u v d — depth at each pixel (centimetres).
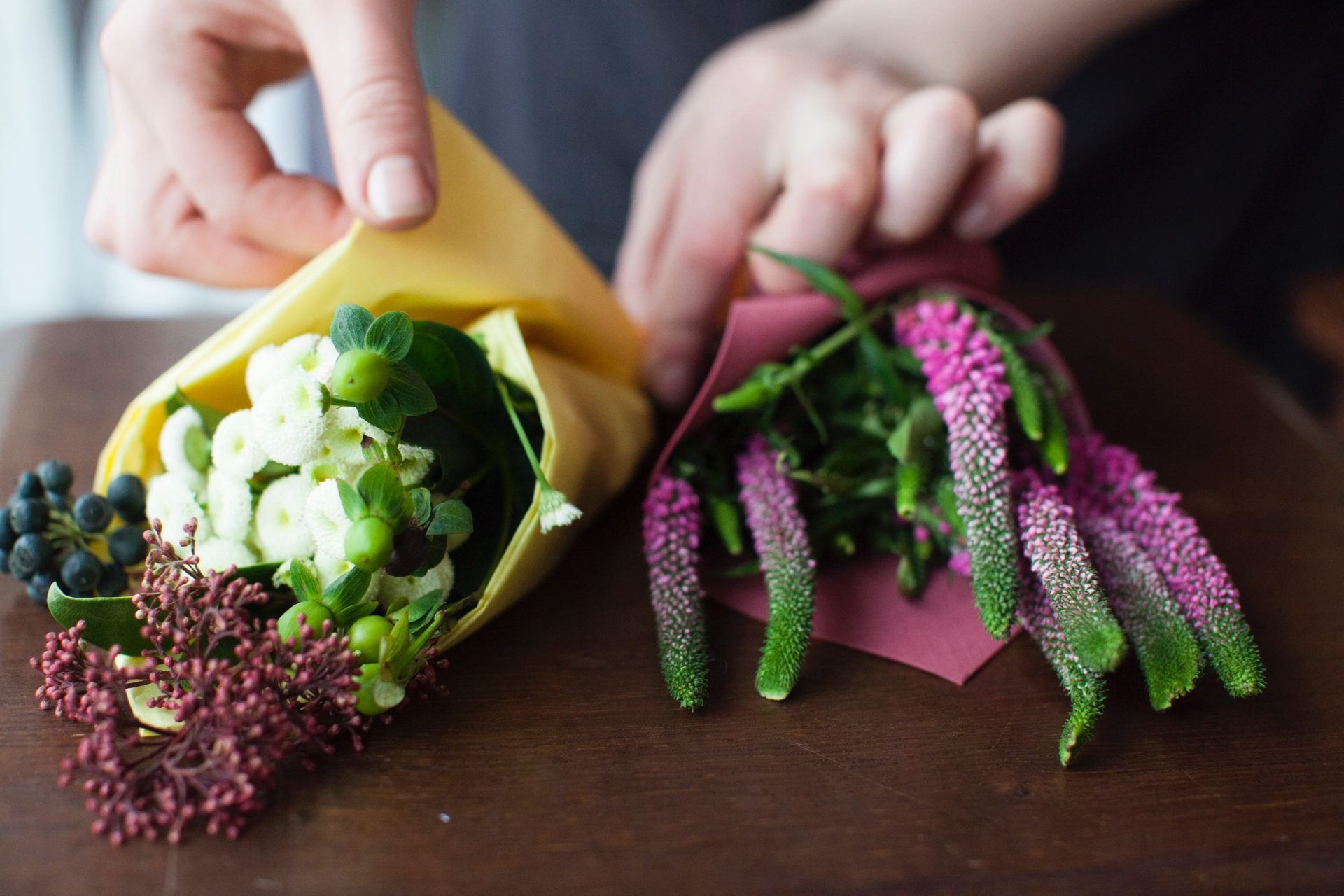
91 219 47
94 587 39
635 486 48
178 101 43
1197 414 54
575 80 76
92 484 46
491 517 40
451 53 83
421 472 37
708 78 54
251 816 35
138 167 44
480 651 40
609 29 75
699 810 36
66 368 54
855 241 48
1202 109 82
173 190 45
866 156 46
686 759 37
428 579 37
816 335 44
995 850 35
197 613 36
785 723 38
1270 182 84
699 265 50
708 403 43
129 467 41
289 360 37
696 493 43
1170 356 58
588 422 42
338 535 36
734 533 41
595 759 37
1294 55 79
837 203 45
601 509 45
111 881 34
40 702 37
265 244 44
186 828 35
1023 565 38
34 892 33
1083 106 81
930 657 40
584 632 41
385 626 36
